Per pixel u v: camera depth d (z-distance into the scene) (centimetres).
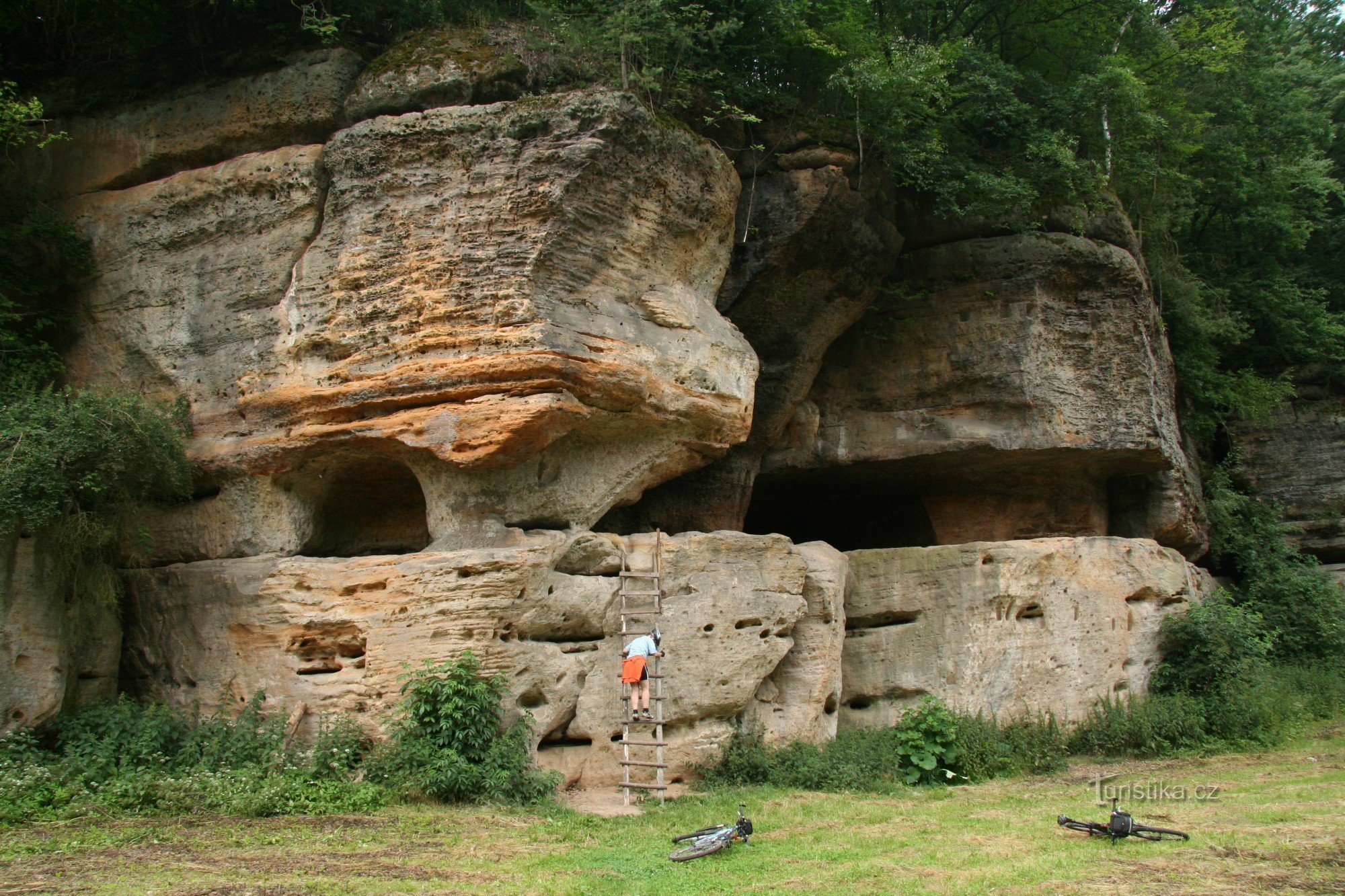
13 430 1021
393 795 955
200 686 1147
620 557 1195
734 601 1239
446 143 1145
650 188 1194
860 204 1417
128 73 1353
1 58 1391
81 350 1303
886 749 1245
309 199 1204
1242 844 837
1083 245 1531
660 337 1205
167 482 1136
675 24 1297
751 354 1324
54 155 1359
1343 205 2439
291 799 927
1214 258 2167
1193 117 1869
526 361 1070
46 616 1038
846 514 1834
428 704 1006
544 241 1105
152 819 881
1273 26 2441
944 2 1744
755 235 1392
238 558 1188
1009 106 1562
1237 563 2028
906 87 1401
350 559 1124
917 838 893
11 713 996
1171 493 1677
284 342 1182
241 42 1318
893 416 1578
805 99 1495
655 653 1120
